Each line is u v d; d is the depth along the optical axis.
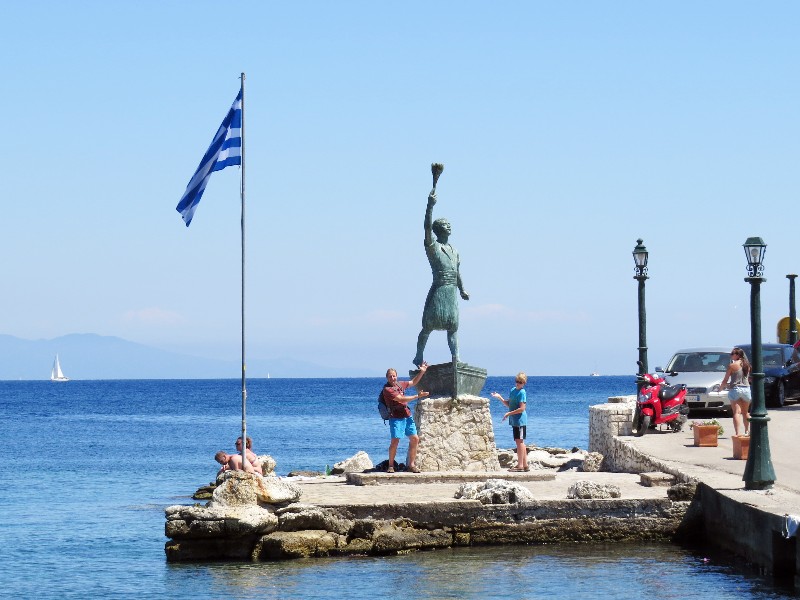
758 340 20.78
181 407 126.25
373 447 57.78
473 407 26.09
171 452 55.78
